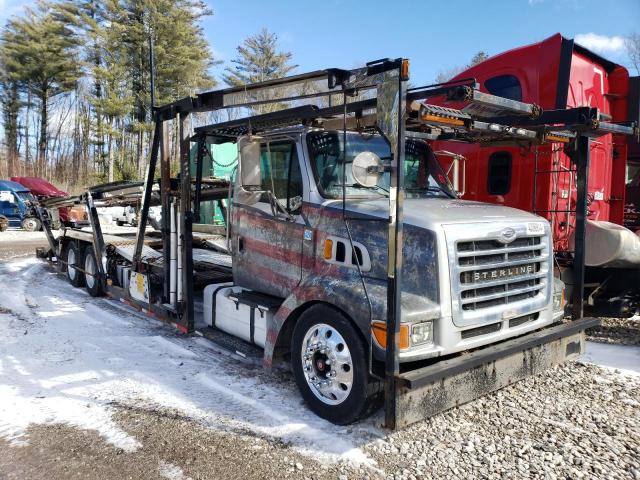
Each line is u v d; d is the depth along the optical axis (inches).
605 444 152.0
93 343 245.1
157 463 140.6
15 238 800.3
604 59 312.0
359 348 152.9
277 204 192.1
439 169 221.6
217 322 227.0
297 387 187.6
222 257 329.1
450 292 151.5
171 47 1657.2
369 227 161.2
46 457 143.7
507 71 298.7
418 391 144.6
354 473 136.2
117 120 1765.5
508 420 167.2
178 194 242.4
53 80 1883.6
